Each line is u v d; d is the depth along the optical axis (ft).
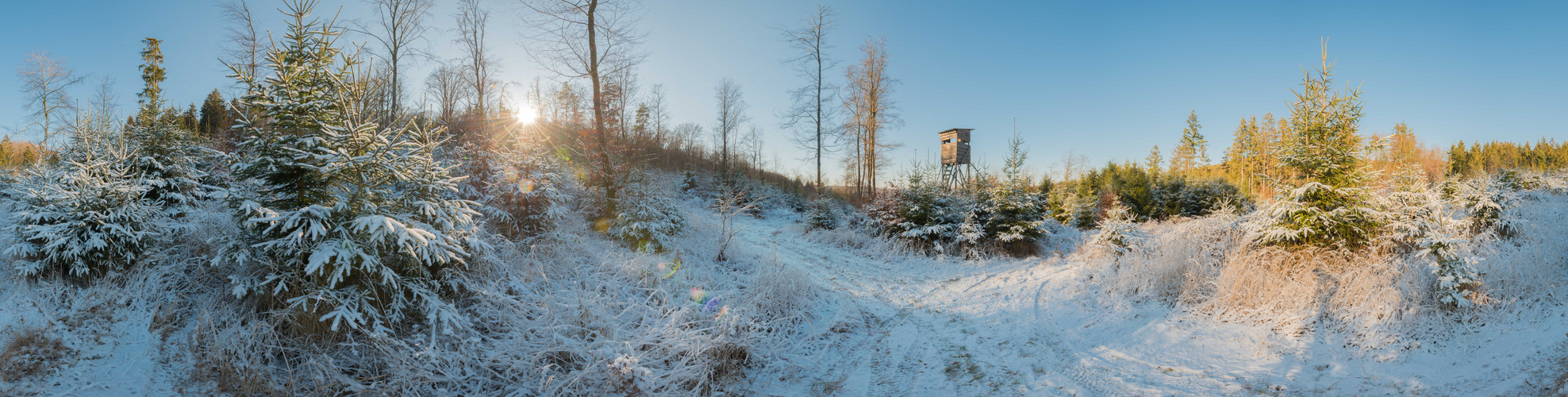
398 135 15.07
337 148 14.33
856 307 25.35
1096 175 96.02
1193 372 14.73
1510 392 10.91
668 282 24.75
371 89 16.87
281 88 14.05
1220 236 27.17
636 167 39.60
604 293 21.50
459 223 17.29
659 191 37.40
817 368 17.54
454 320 15.03
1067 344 18.40
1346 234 21.40
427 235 14.35
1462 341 14.05
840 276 33.04
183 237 18.69
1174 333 18.11
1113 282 24.44
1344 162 21.70
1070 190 81.82
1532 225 23.25
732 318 17.81
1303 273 19.52
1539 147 167.84
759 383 15.92
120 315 14.65
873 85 81.05
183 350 13.88
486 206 26.20
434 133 17.72
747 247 39.27
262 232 14.69
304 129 14.57
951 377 16.28
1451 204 27.14
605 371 13.92
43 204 17.04
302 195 14.44
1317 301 17.66
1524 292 15.74
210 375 13.05
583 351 14.62
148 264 16.90
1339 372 13.64
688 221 39.55
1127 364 15.85
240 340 13.92
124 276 16.30
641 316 19.15
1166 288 21.89
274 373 13.33
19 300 14.34
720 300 22.25
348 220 14.38
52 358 12.35
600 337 15.84
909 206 42.52
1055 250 41.42
